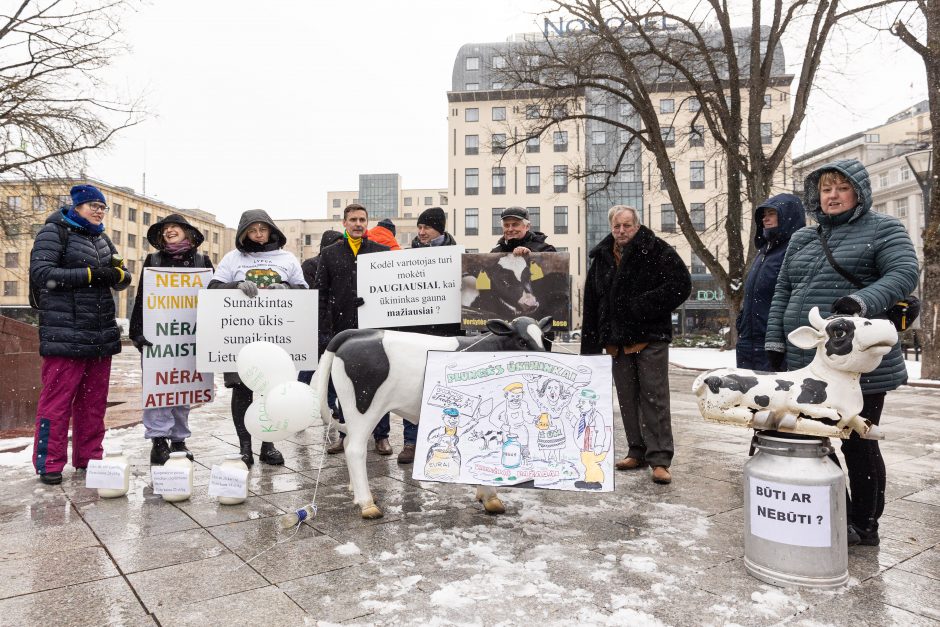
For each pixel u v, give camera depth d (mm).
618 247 4695
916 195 44812
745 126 28969
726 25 16375
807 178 3201
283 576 2598
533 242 5039
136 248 55938
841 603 2367
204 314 4410
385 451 5156
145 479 4277
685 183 43938
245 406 4582
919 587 2523
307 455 5109
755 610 2305
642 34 16203
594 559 2814
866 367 2533
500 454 3199
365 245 5301
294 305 4602
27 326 7160
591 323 4902
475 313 4441
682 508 3623
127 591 2453
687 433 6312
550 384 3289
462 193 47625
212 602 2346
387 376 3451
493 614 2252
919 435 6250
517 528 3260
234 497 3605
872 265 2895
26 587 2484
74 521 3350
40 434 4145
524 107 22781
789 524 2512
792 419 2559
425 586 2498
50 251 4152
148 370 4488
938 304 12227
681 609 2309
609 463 3094
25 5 14992
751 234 16812
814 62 15609
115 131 16469
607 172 20438
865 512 3002
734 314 17469
